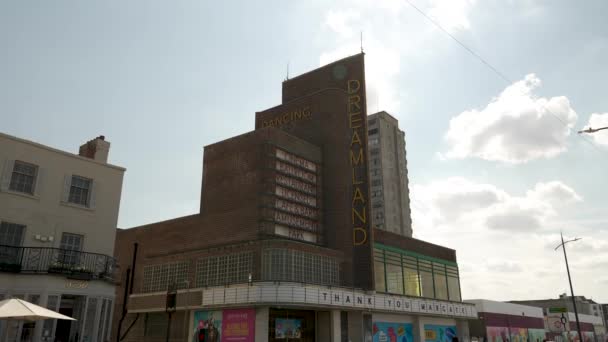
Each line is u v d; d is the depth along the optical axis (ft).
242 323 101.55
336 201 133.08
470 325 194.90
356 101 140.26
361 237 126.62
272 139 124.26
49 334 66.69
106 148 95.81
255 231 116.47
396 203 332.80
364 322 120.47
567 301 358.43
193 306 109.81
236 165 128.06
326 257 119.44
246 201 121.70
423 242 160.97
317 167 136.98
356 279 124.47
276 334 102.17
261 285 99.66
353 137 136.56
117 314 143.33
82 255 82.02
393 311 128.36
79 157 86.38
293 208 124.67
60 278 69.26
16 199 76.54
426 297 150.10
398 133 358.84
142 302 122.62
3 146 76.69
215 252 116.47
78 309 71.10
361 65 144.46
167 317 118.01
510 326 210.18
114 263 82.17
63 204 82.28
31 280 67.00
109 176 90.38
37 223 78.18
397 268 142.10
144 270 132.05
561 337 260.62
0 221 74.02
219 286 106.11
